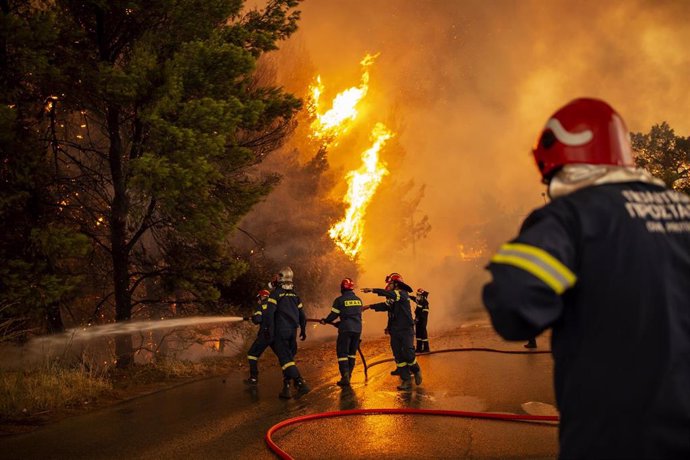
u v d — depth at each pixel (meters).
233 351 15.90
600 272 1.69
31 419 7.94
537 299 1.63
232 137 11.52
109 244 13.05
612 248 1.69
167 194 9.77
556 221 1.74
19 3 10.14
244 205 11.60
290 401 9.20
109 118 11.19
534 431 6.82
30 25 9.20
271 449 6.31
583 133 1.90
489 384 10.20
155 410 8.60
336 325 10.79
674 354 1.60
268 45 11.57
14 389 8.50
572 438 1.67
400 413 7.91
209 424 7.66
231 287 14.40
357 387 10.38
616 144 1.91
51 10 10.12
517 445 6.25
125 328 11.55
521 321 1.65
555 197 1.93
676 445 1.56
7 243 9.94
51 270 9.98
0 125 8.84
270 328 9.67
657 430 1.57
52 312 10.76
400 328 10.18
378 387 10.30
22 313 9.83
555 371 1.78
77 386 9.30
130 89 9.98
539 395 9.10
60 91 10.43
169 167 9.66
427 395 9.41
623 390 1.61
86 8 10.77
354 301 10.79
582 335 1.70
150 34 10.72
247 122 10.63
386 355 15.08
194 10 10.70
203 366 12.68
